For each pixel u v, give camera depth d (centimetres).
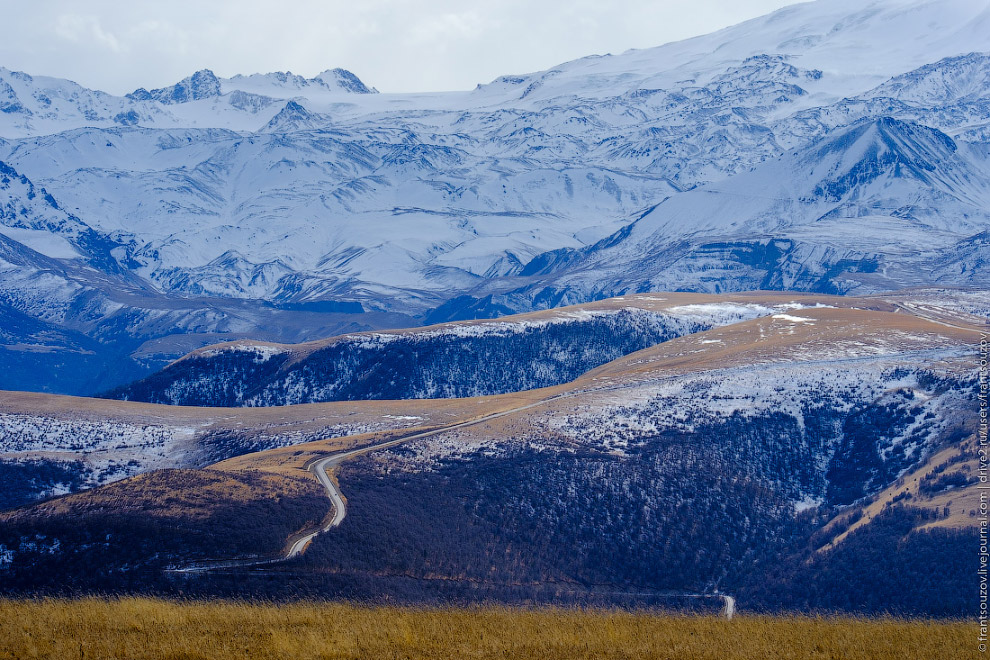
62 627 9850
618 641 9625
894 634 10325
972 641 10112
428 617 10644
